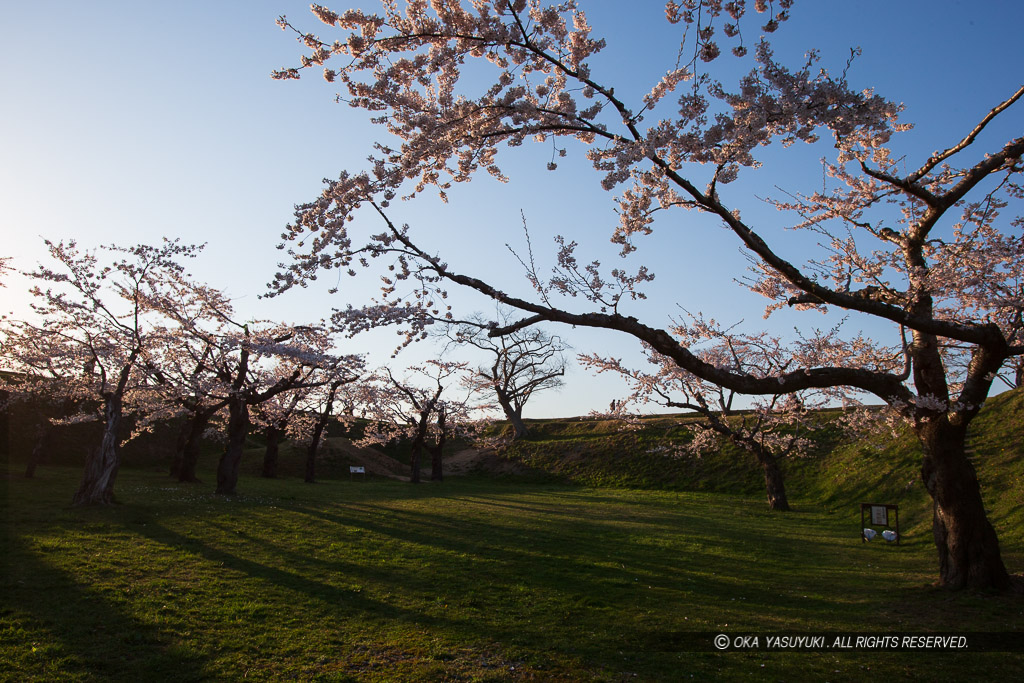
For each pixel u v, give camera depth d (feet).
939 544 41.45
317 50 25.03
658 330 26.91
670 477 144.56
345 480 140.15
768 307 39.63
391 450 203.00
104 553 45.60
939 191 40.34
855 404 75.92
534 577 48.52
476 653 31.09
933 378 37.47
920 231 36.40
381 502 93.71
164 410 94.12
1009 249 38.22
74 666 26.50
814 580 49.34
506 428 215.92
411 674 28.04
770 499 103.14
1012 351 35.29
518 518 82.07
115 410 70.23
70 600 34.68
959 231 41.96
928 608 36.88
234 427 88.22
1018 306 38.65
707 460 146.82
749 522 86.48
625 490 138.31
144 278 73.05
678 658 30.45
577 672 28.53
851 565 55.62
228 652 29.71
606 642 33.09
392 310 26.86
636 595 43.73
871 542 68.44
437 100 28.22
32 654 27.14
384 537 61.93
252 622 34.19
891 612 37.11
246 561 47.65
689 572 52.01
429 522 74.02
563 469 164.14
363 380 116.16
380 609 38.24
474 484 150.20
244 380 88.07
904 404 37.40
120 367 79.77
